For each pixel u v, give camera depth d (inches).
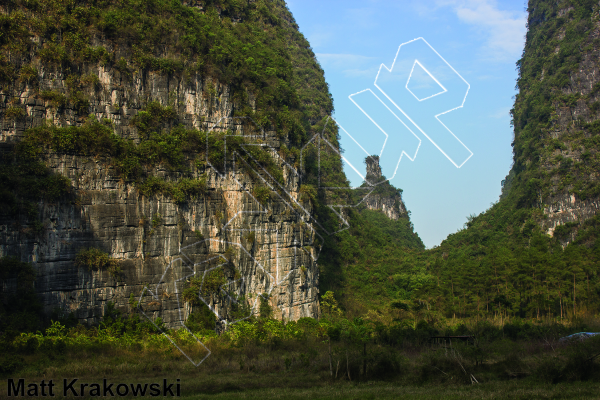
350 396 954.7
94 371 1258.6
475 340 1448.1
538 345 1465.3
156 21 2071.9
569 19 5477.4
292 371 1248.2
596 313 2682.1
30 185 1576.0
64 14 1839.3
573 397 882.8
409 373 1177.4
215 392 1042.1
